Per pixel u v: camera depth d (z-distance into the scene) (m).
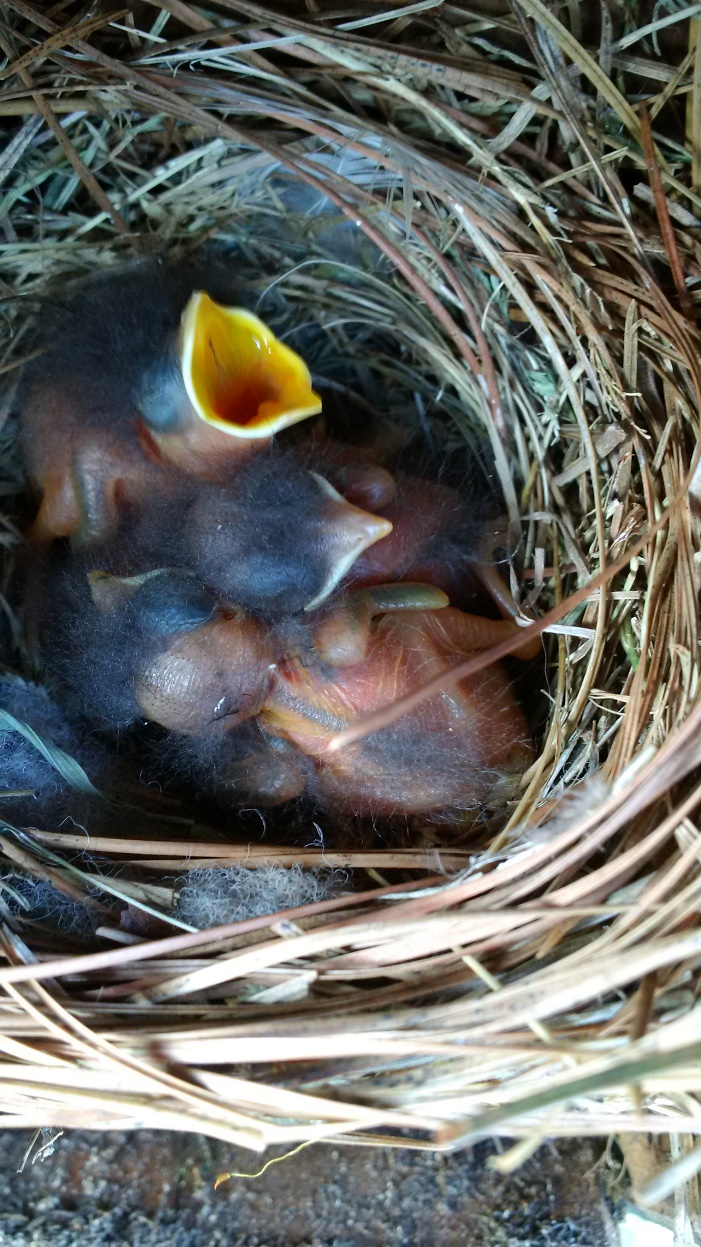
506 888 0.10
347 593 0.13
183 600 0.12
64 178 0.13
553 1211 0.11
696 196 0.12
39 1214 0.11
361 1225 0.11
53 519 0.14
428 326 0.14
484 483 0.15
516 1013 0.09
